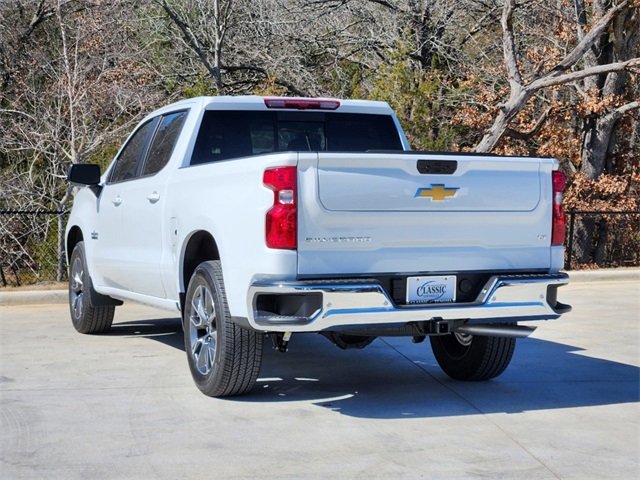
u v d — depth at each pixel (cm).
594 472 476
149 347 845
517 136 2339
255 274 558
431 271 580
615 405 627
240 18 2538
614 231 2416
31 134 1958
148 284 743
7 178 1970
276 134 737
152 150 775
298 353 834
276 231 544
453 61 2461
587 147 2411
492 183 592
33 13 2386
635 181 2433
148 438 532
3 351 820
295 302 547
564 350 853
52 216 1750
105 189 850
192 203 645
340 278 556
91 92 1861
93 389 661
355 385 688
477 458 497
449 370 714
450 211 580
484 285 593
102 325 912
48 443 521
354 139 764
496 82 2378
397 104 2000
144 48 2275
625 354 832
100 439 530
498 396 652
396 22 2445
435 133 2281
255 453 503
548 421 580
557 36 2355
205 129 711
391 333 595
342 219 553
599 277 1551
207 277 618
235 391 621
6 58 2266
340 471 471
